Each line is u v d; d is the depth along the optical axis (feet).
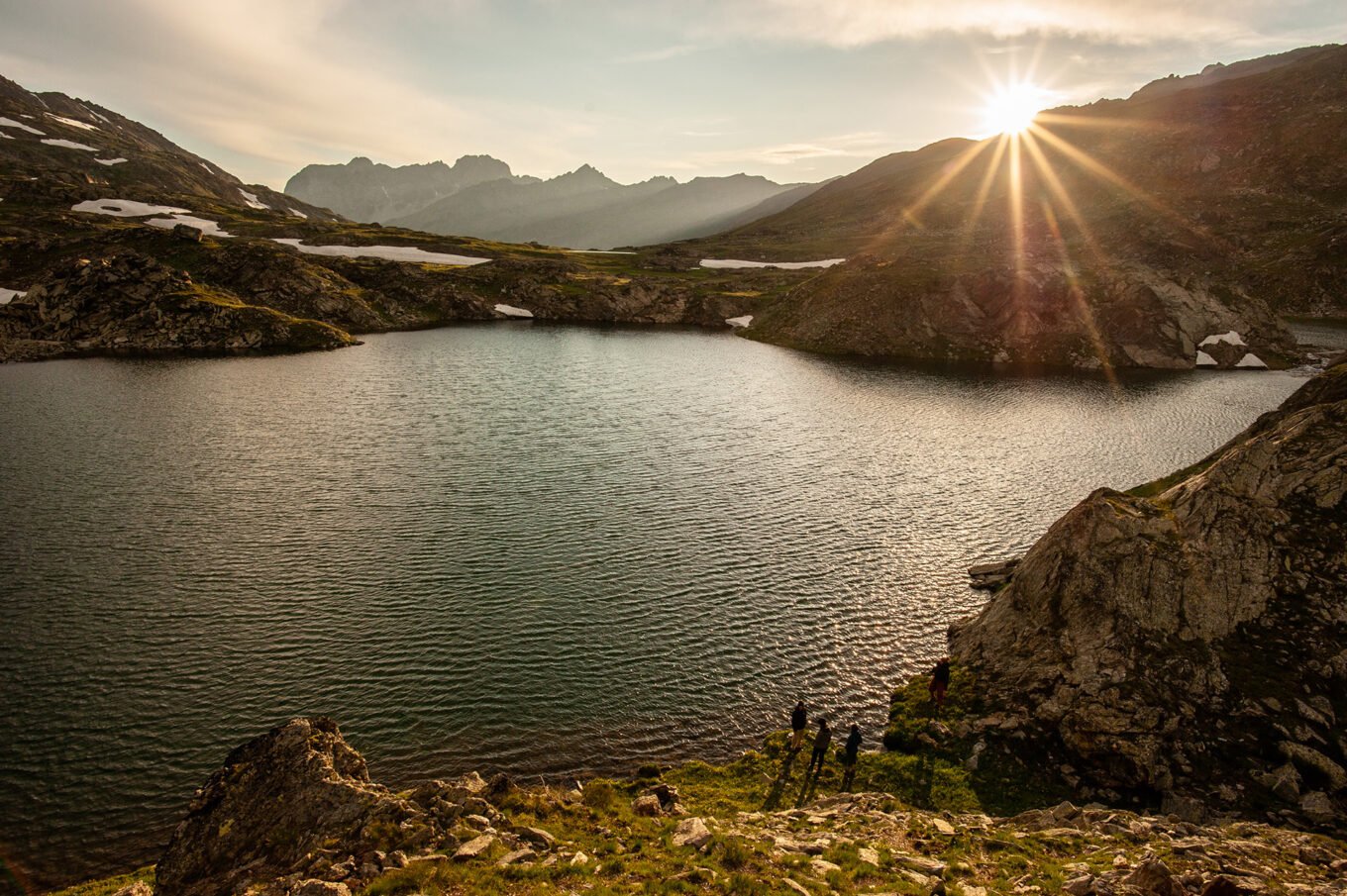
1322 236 590.55
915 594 140.26
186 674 109.60
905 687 111.86
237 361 378.32
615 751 97.25
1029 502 187.42
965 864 62.34
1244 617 96.68
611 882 54.60
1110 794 86.02
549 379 346.33
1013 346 423.23
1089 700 93.35
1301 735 84.02
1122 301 421.59
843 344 455.22
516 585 138.92
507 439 236.43
